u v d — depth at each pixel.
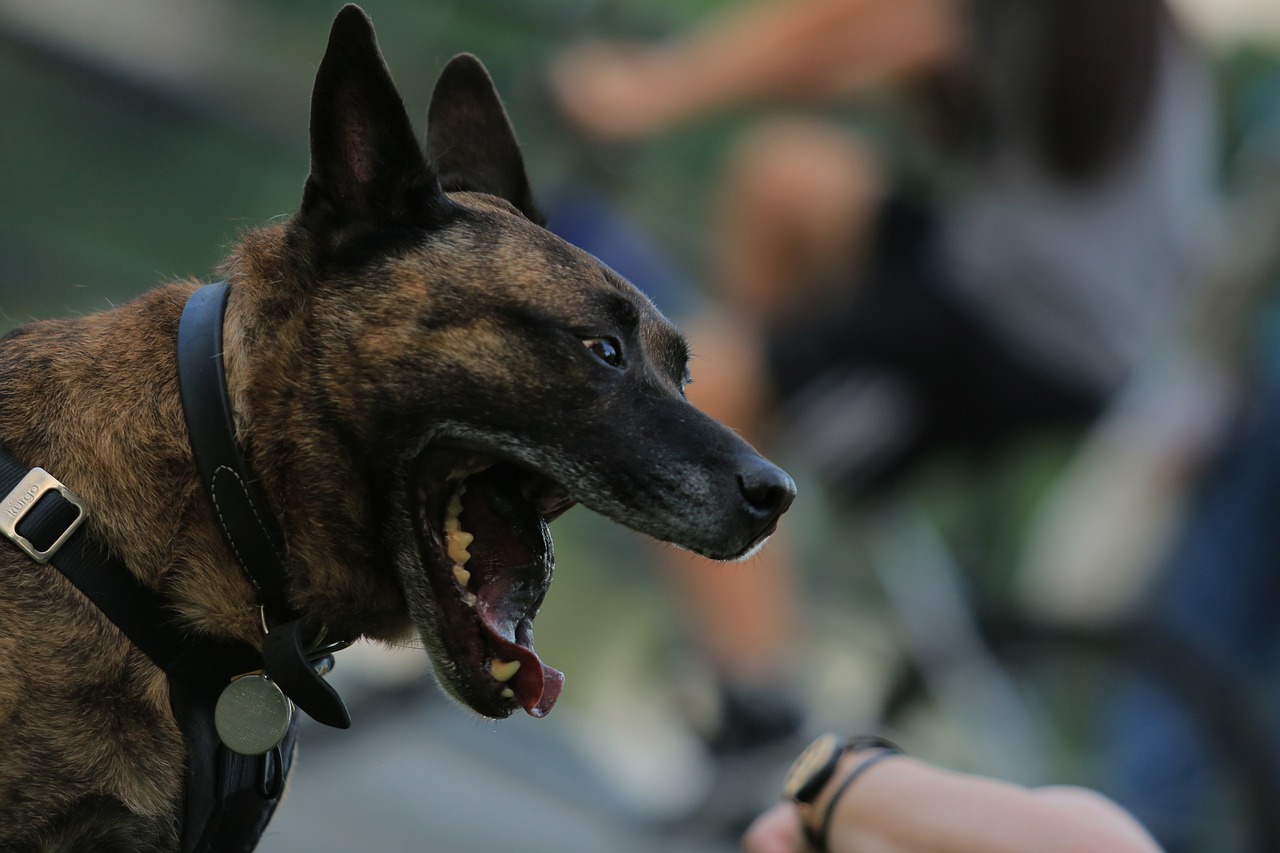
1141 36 11.27
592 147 12.53
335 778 10.78
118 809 6.09
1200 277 10.83
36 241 15.76
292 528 6.29
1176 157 11.52
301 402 6.29
